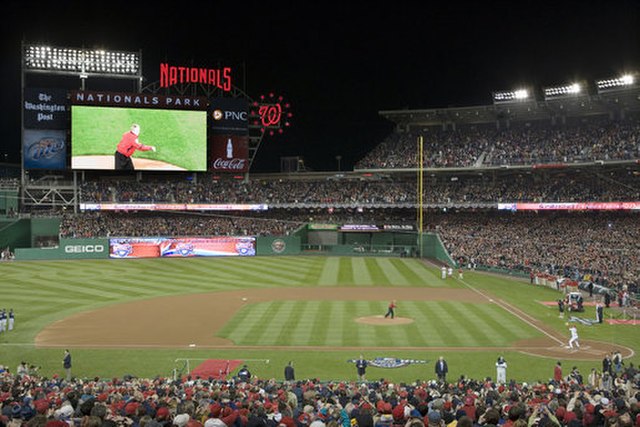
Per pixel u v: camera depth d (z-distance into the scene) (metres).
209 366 30.31
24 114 82.88
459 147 89.56
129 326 40.16
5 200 89.94
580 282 56.97
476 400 16.84
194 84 90.38
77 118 83.00
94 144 83.75
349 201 90.94
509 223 83.44
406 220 92.19
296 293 54.50
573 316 42.94
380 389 20.36
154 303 49.12
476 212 90.31
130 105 84.81
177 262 78.69
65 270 69.38
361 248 90.12
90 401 10.82
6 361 31.45
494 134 90.56
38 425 8.09
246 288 57.69
